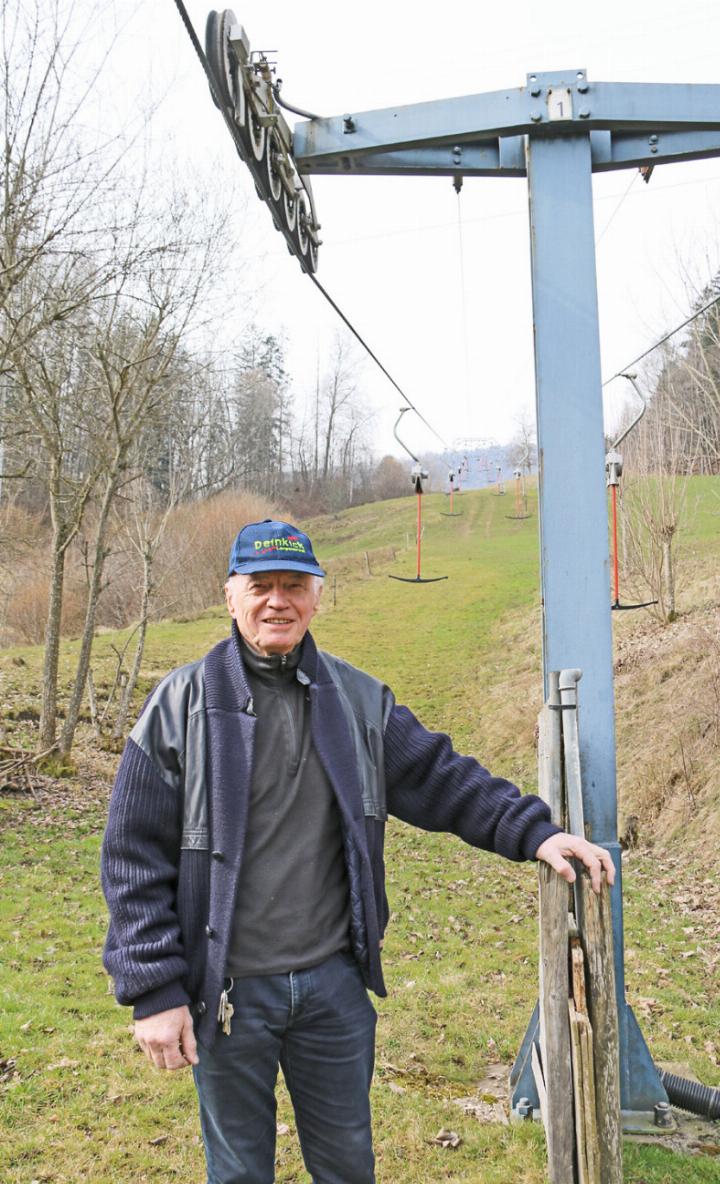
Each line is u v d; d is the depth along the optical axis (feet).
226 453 88.69
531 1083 12.37
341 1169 6.61
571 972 6.93
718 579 59.21
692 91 11.21
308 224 12.81
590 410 11.38
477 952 22.33
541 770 9.22
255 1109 6.40
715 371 57.06
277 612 6.56
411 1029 16.34
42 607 86.79
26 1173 10.89
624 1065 11.78
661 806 36.50
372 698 7.16
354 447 255.70
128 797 6.19
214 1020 6.09
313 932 6.42
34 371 43.16
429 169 11.89
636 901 27.86
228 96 9.05
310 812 6.52
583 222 11.48
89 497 46.88
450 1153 11.29
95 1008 17.47
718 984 19.94
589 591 11.30
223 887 6.16
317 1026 6.47
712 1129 11.67
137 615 95.96
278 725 6.59
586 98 11.21
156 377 46.03
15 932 23.20
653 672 48.24
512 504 175.11
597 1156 6.64
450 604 92.79
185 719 6.48
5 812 37.29
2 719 51.11
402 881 30.40
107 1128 12.19
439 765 7.07
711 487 80.53
